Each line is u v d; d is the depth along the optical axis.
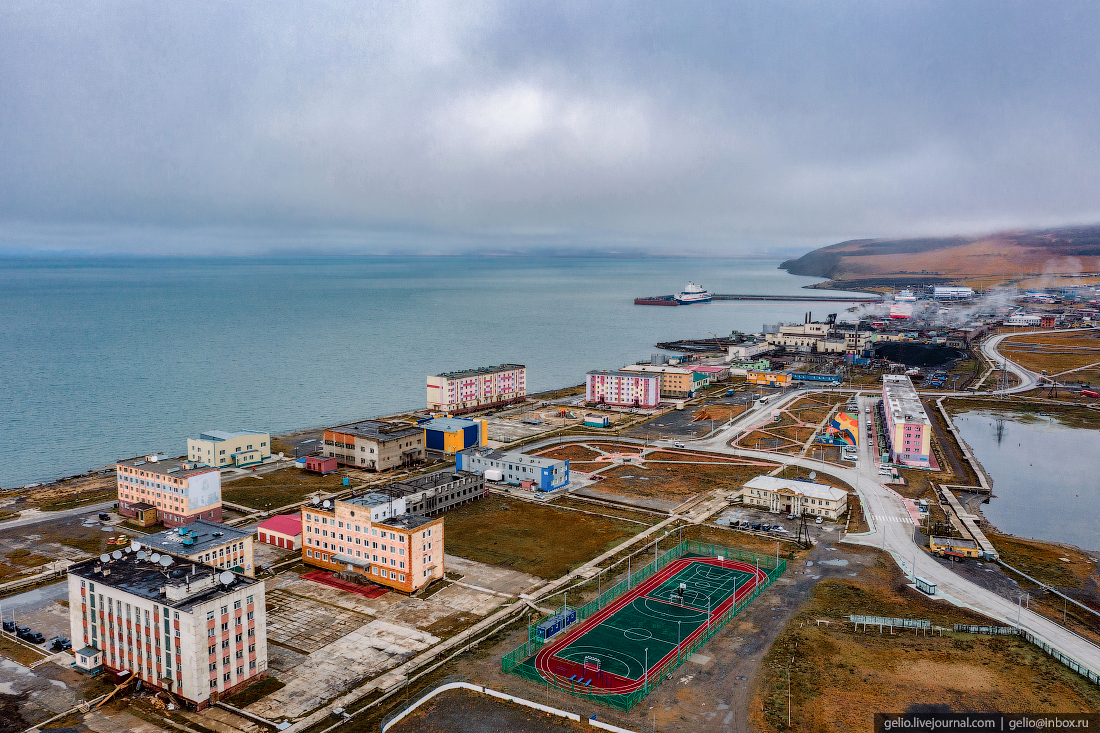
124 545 155.50
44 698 99.12
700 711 97.19
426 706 97.81
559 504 188.50
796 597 133.62
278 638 117.06
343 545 142.75
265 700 99.56
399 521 138.38
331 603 130.12
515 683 103.81
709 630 119.88
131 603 101.69
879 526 173.00
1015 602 131.88
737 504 189.25
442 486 180.75
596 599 132.12
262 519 173.75
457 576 142.38
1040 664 110.00
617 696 100.50
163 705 97.75
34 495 190.88
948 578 142.62
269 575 142.38
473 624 122.44
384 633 118.94
